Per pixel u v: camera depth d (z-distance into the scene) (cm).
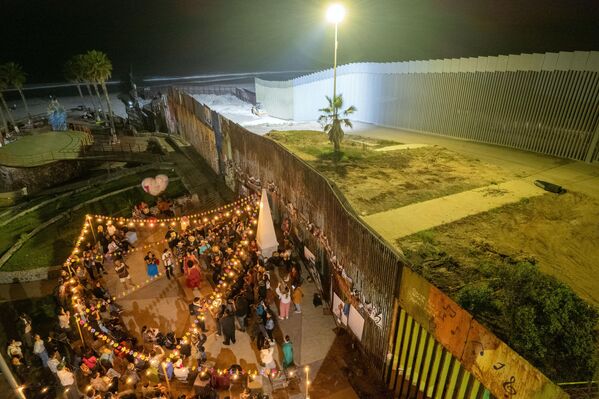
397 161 1833
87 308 1337
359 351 1202
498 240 1140
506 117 1941
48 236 2134
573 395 614
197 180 2738
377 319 1061
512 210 1302
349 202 1420
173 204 2280
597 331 721
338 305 1311
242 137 2142
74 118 5062
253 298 1359
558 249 1089
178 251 1688
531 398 626
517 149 1914
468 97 2098
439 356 852
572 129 1675
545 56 1702
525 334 717
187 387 1134
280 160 1736
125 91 6919
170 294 1537
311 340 1259
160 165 3081
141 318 1406
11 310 1560
